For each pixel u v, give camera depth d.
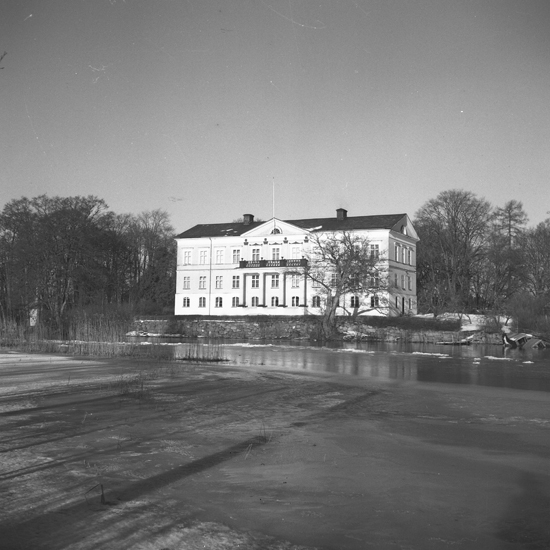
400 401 18.41
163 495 8.12
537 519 7.45
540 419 15.12
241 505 7.80
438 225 91.62
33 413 14.59
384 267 73.94
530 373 28.75
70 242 65.81
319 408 16.55
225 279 91.00
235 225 97.00
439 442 12.05
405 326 66.75
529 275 84.75
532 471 9.77
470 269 91.94
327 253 72.06
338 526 7.12
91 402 16.55
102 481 8.69
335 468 9.81
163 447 11.05
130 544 6.30
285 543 6.55
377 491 8.55
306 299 85.38
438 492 8.54
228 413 15.22
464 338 63.56
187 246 93.62
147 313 92.88
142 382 20.61
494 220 87.44
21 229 66.50
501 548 6.56
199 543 6.43
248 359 36.47
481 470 9.81
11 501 7.65
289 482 8.92
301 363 33.66
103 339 40.16
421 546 6.57
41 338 44.69
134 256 100.88
